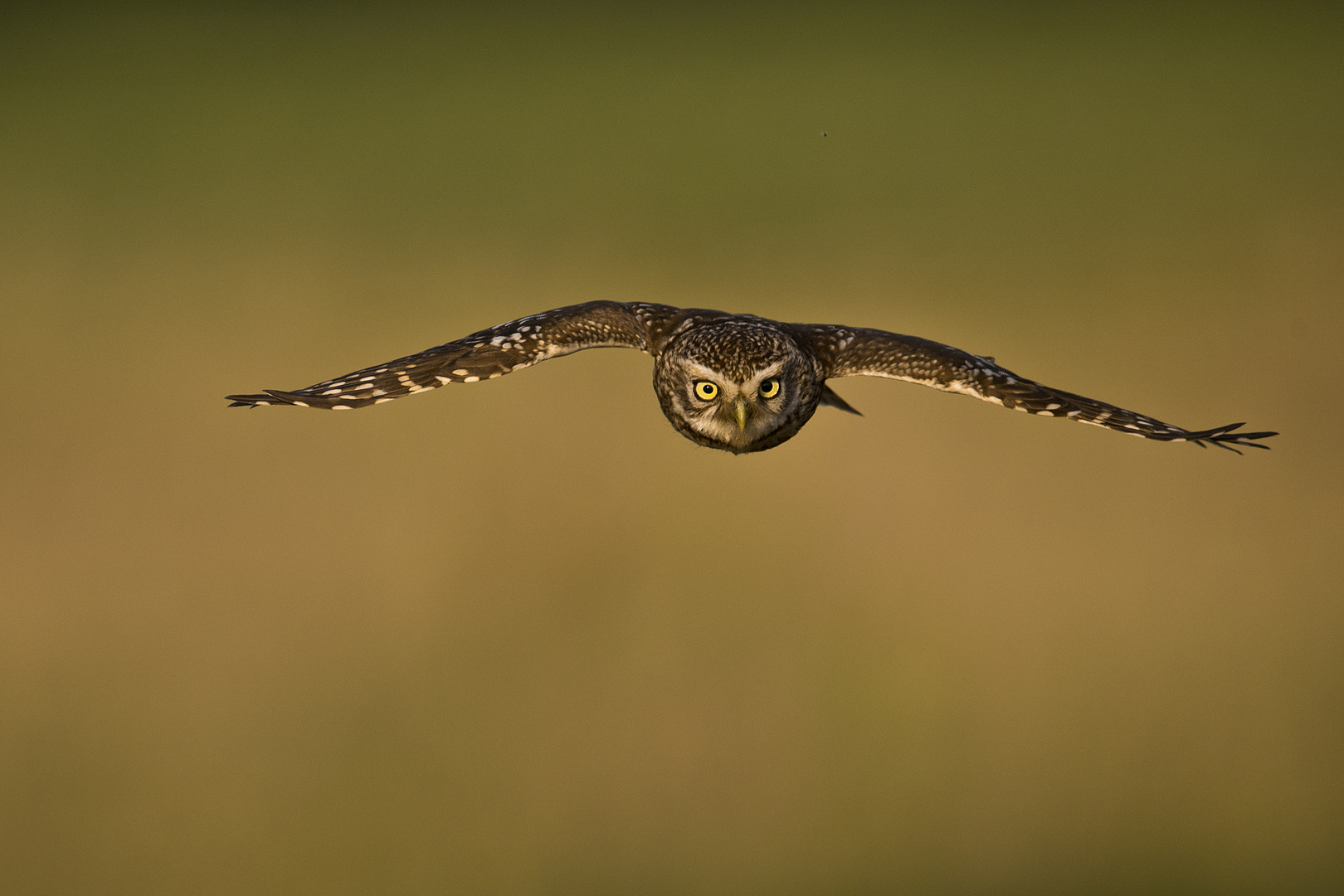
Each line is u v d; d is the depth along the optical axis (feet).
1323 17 107.04
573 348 18.53
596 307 19.76
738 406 19.17
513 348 17.97
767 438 19.56
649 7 124.26
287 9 121.39
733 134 84.02
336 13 120.67
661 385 20.13
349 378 17.08
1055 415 17.85
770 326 19.88
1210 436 16.84
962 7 119.34
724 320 20.01
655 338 20.17
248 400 15.92
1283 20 106.01
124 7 119.75
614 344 19.17
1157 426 17.47
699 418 19.63
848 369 19.79
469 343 17.98
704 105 91.45
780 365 19.22
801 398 19.69
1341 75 90.38
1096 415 17.75
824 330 20.40
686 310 20.67
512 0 127.34
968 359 19.03
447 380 17.19
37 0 119.75
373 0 125.39
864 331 20.39
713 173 75.66
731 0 125.80
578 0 127.95
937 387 18.72
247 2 123.24
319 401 16.25
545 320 18.81
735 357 19.17
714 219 65.16
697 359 19.36
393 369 17.24
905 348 19.58
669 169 77.20
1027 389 18.29
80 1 120.88
